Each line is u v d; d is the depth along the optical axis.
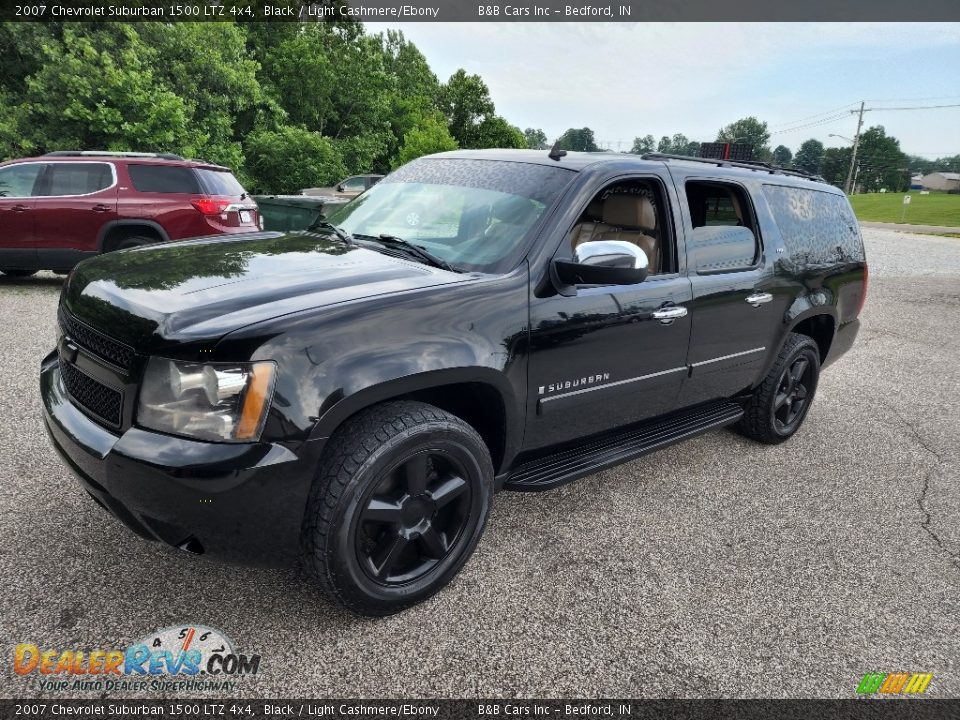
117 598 2.51
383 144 39.75
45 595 2.49
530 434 2.85
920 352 7.64
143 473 2.04
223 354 2.04
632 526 3.33
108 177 7.74
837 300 4.53
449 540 2.63
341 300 2.31
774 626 2.63
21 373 4.86
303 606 2.54
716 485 3.87
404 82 63.16
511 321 2.61
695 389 3.63
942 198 106.75
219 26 22.41
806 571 3.04
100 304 2.38
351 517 2.25
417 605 2.60
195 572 2.68
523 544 3.09
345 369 2.18
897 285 13.21
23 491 3.19
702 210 3.74
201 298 2.29
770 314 3.95
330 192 18.20
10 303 7.11
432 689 2.20
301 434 2.11
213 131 21.38
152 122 17.73
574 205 2.92
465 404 2.83
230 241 3.18
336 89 37.50
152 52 18.97
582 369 2.92
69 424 2.32
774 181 4.15
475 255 2.82
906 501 3.83
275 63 35.03
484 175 3.26
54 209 7.56
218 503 2.05
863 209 78.06
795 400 4.59
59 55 17.02
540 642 2.45
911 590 2.95
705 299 3.44
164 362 2.08
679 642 2.50
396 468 2.35
